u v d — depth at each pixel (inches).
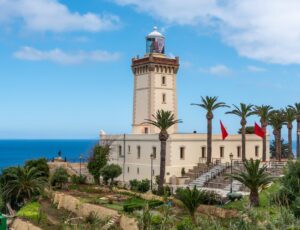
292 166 1342.3
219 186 2437.3
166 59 3267.7
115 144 3250.5
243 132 2965.1
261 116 3157.0
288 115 3211.1
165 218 613.6
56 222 1793.8
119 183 2997.0
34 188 2409.0
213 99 2866.6
